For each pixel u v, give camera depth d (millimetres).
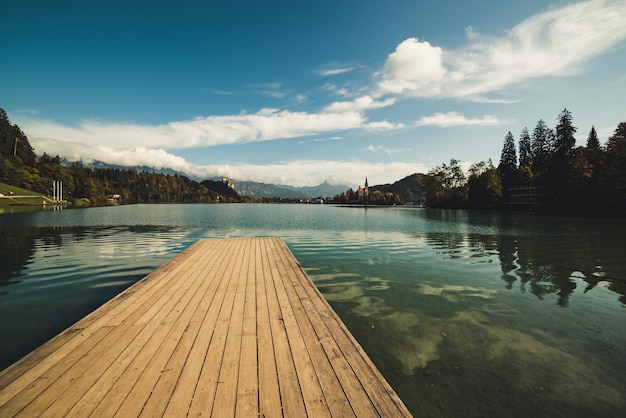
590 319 6848
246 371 3449
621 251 16047
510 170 85062
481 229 28547
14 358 4812
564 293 8758
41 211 53250
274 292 6785
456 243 18859
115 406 2805
